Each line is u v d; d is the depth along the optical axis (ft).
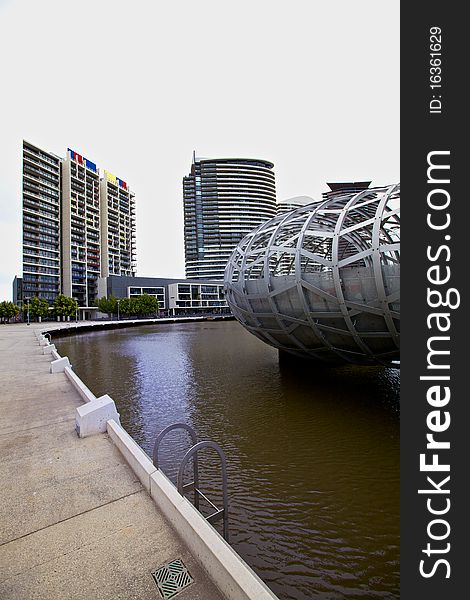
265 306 48.47
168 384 52.13
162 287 379.76
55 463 15.30
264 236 59.82
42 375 36.52
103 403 19.62
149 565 9.10
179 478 12.42
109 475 14.15
